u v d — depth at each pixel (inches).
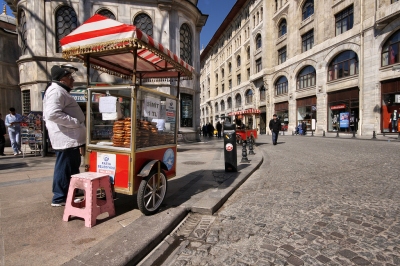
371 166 264.8
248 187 203.5
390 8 635.5
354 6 758.5
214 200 157.3
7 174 229.5
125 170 129.3
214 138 962.1
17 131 364.8
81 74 458.6
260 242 108.7
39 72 450.0
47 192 169.5
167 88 497.4
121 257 88.7
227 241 111.0
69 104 137.5
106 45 129.0
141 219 125.6
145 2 490.3
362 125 729.6
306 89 997.8
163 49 144.2
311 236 112.3
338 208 145.5
